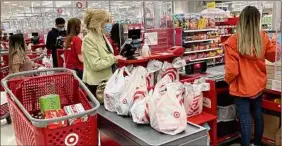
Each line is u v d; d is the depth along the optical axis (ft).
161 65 8.37
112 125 6.22
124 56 8.04
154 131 5.57
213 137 9.32
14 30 28.25
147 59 8.18
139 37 8.98
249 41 8.36
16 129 5.45
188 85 8.66
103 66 7.23
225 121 10.82
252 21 8.27
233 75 8.64
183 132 5.41
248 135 9.24
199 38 21.61
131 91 6.61
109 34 15.07
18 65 12.42
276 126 10.25
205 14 24.08
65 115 4.91
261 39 8.52
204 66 10.53
